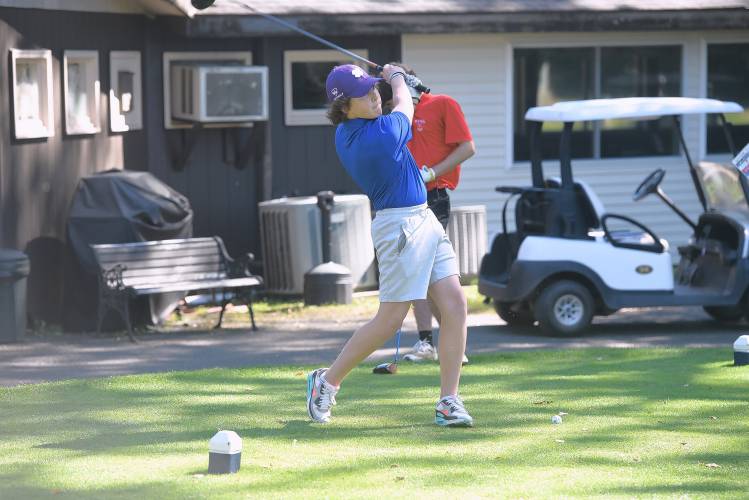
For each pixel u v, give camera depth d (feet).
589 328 146.10
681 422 83.10
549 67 197.16
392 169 76.84
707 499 62.23
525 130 197.36
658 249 138.72
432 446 74.43
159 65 174.81
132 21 169.07
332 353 125.90
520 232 142.00
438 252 79.10
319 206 169.68
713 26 192.34
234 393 96.07
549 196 138.92
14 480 65.26
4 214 137.39
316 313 161.07
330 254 172.35
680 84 202.49
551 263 136.26
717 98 205.16
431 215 78.69
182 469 68.03
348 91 76.64
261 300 173.78
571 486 64.54
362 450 73.10
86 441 76.48
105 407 89.30
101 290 139.03
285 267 172.86
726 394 94.58
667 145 204.74
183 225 150.82
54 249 148.56
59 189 149.59
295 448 73.61
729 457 72.38
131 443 75.82
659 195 146.92
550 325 137.59
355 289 176.86
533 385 99.14
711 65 204.44
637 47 200.23
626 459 71.56
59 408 89.04
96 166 159.22
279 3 173.58
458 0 184.65
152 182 151.74
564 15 185.26
